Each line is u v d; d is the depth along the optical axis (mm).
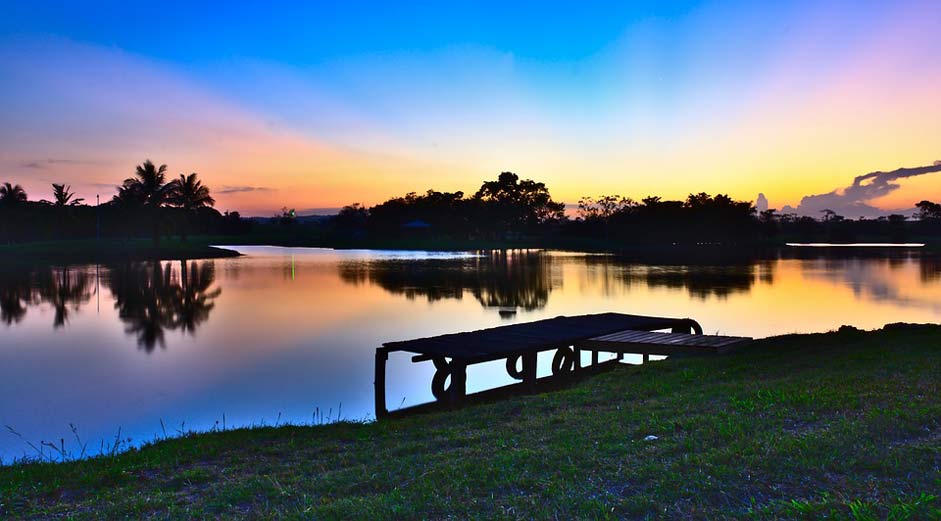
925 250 84125
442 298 31875
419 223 117125
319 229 141875
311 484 6102
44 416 12391
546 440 7242
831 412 7508
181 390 14438
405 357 18125
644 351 14938
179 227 85500
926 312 26266
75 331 22469
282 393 14273
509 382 15742
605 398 9766
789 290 34781
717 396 9008
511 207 115438
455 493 5480
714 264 56625
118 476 6855
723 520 4695
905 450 5879
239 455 7656
